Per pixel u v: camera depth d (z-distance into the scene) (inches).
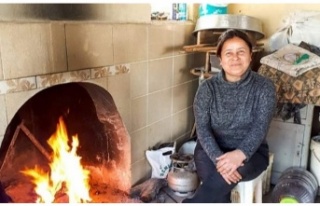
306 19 91.8
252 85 65.8
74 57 63.6
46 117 71.6
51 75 60.0
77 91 75.7
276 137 91.2
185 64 100.0
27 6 55.0
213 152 66.0
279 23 101.5
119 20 72.7
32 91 57.6
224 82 66.9
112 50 71.9
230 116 67.1
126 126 80.0
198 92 69.3
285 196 78.8
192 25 100.3
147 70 83.8
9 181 67.5
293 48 88.8
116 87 74.6
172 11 97.6
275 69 85.1
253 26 93.1
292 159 90.5
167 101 94.5
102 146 85.5
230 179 63.9
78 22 63.5
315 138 89.1
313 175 86.5
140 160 87.6
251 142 64.9
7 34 52.6
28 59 56.1
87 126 81.1
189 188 82.4
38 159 71.9
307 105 86.0
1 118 54.0
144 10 79.4
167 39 89.4
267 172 87.1
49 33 58.6
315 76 80.9
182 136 105.6
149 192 82.6
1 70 52.7
